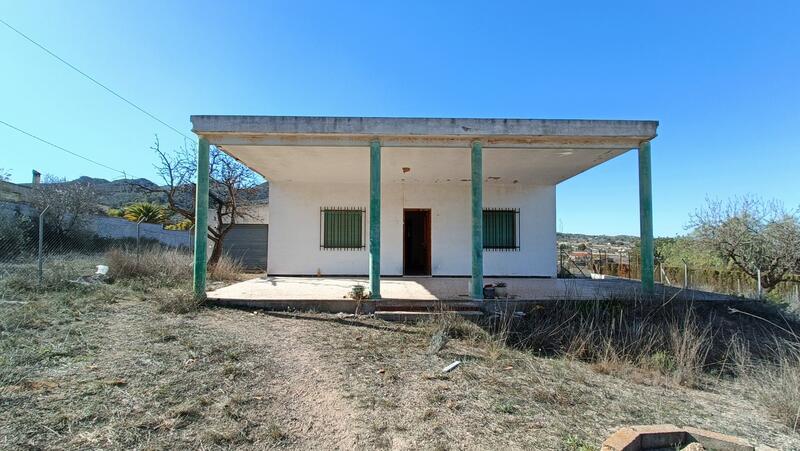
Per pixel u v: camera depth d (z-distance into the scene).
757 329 7.21
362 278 11.77
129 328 5.77
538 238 12.58
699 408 4.30
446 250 12.48
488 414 3.73
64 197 17.72
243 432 3.15
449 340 6.21
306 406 3.70
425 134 7.75
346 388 4.14
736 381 5.32
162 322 6.23
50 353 4.48
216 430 3.13
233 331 5.96
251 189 16.25
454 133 7.76
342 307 7.64
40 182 19.67
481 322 7.18
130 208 24.12
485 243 12.43
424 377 4.57
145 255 11.45
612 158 9.33
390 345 5.78
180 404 3.51
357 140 7.95
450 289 9.30
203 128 7.60
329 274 12.29
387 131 7.71
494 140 8.10
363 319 7.22
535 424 3.58
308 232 12.38
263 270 17.80
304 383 4.22
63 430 2.98
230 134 7.81
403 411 3.69
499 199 12.58
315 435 3.21
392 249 12.45
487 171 10.84
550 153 8.80
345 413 3.60
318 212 12.41
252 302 7.61
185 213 14.96
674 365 5.64
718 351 6.36
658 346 6.22
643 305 7.66
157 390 3.75
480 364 5.19
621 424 3.71
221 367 4.45
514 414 3.77
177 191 15.18
